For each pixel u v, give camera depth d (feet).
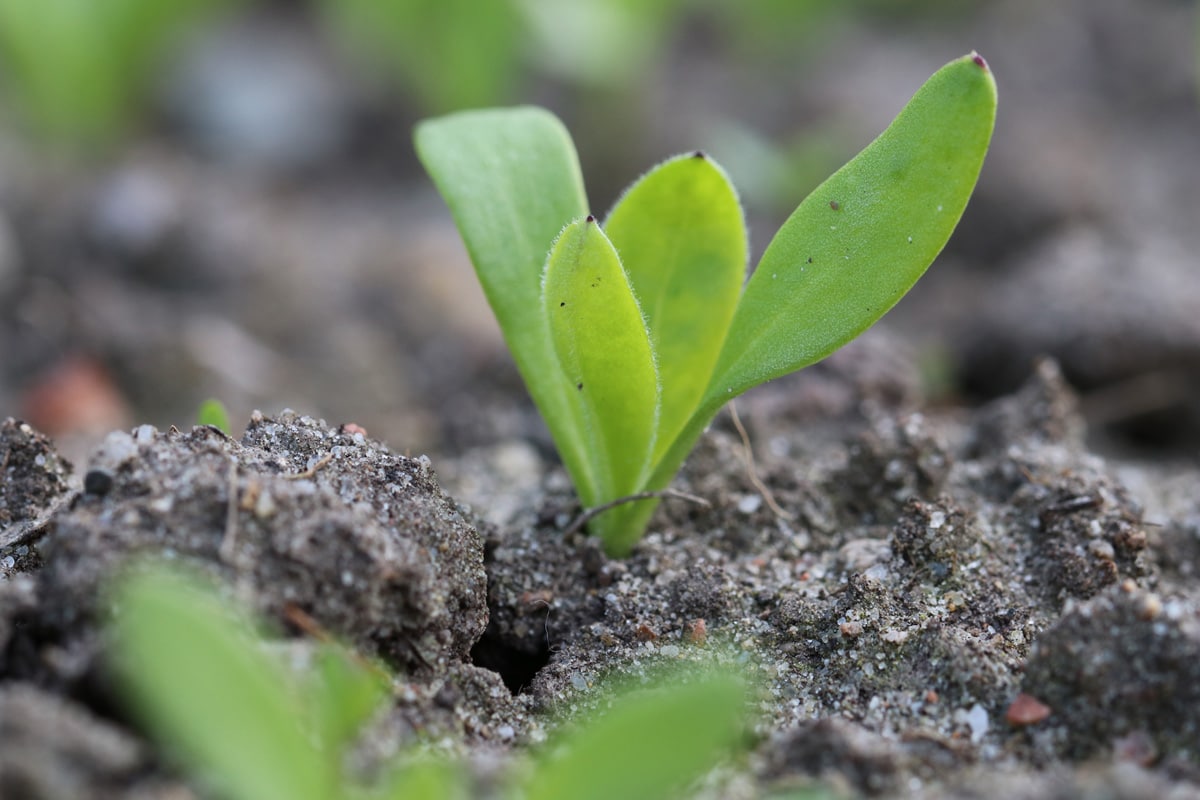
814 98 1.46
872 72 1.53
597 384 0.71
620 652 0.73
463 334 1.10
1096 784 0.65
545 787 0.63
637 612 0.74
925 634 0.71
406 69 1.47
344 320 1.14
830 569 0.76
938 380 1.01
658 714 0.63
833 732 0.67
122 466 0.68
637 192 0.74
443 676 0.70
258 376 1.05
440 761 0.67
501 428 0.91
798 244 0.72
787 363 0.71
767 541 0.78
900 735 0.69
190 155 1.48
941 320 1.13
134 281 1.18
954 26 1.68
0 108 1.53
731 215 0.74
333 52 1.66
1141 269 1.01
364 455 0.71
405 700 0.68
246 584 0.67
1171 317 0.95
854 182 0.71
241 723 0.62
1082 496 0.76
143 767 0.64
